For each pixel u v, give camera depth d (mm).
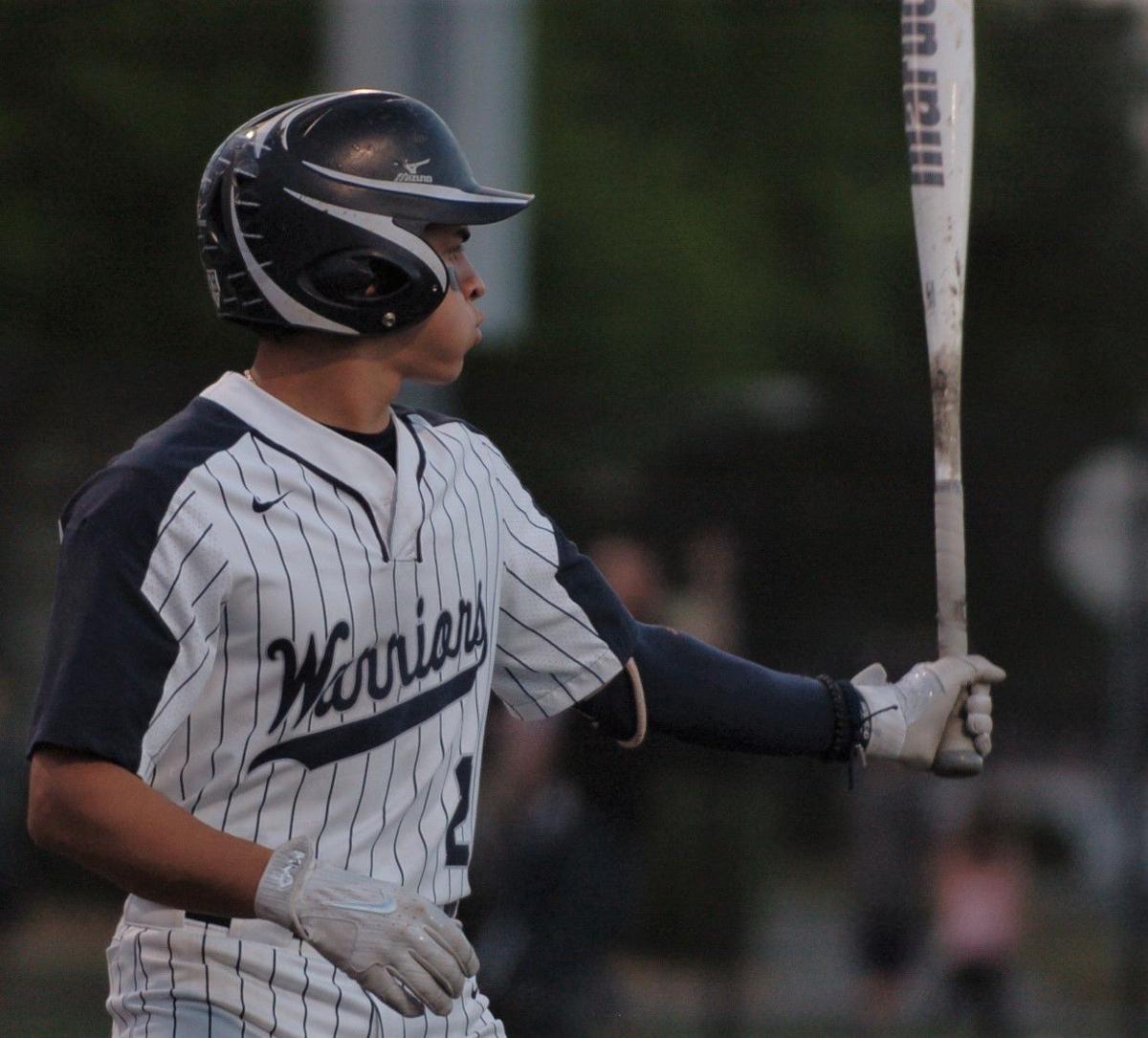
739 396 35125
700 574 32156
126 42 53781
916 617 33812
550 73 56094
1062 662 34062
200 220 11141
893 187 65688
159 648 9953
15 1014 32781
